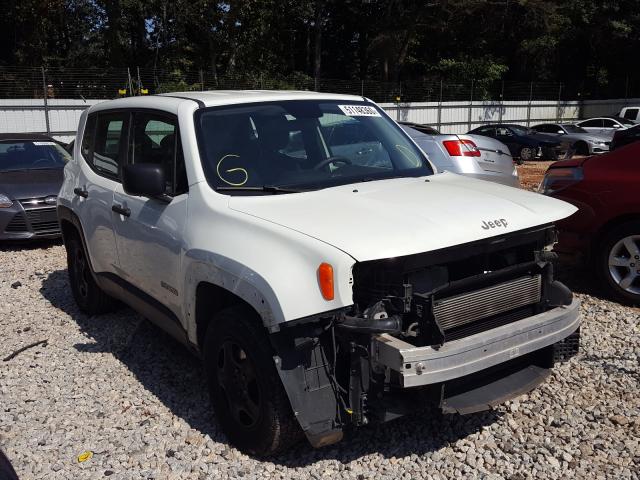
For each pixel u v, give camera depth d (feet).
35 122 82.23
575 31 143.74
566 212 12.82
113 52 125.59
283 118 14.39
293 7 134.10
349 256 10.19
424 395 10.96
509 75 157.69
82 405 14.30
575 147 81.82
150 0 123.54
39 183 30.99
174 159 13.87
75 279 20.36
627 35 139.64
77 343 17.98
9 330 19.22
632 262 19.22
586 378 14.76
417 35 141.69
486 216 11.69
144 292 15.39
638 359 15.69
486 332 10.96
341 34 160.76
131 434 13.00
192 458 12.05
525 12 136.05
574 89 143.23
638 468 11.35
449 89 118.11
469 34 144.46
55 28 131.95
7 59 124.06
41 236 30.22
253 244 11.27
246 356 11.47
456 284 11.07
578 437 12.41
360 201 12.12
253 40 129.18
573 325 12.26
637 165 19.34
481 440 12.37
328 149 14.38
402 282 10.64
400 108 110.32
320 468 11.58
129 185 13.16
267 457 11.94
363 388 10.59
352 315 10.75
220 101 14.30
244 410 11.82
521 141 83.20
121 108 16.75
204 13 123.95
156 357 16.76
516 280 12.03
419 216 11.36
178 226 13.20
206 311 12.90
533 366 12.75
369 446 12.23
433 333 10.50
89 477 11.58
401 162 14.98
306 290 10.34
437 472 11.42
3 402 14.53
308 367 10.69
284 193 12.73
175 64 128.06
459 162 29.63
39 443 12.73
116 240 16.05
